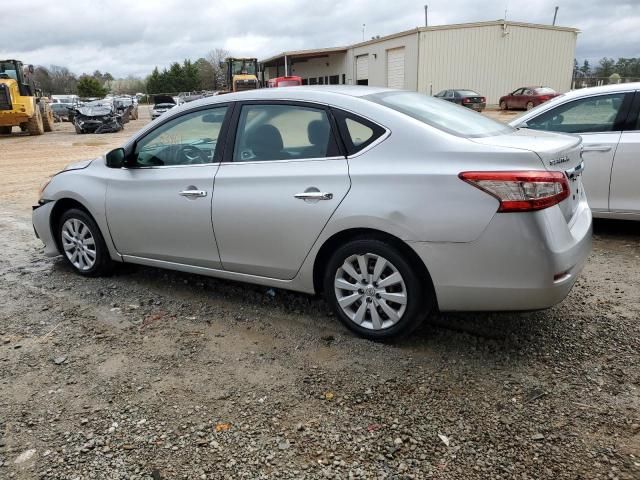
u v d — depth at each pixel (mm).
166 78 83688
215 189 3787
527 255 2883
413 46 33375
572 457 2416
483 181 2896
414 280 3186
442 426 2650
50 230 4973
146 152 4270
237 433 2645
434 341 3467
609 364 3152
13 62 23469
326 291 3557
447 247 3004
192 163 3992
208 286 4535
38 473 2406
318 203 3344
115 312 4070
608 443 2500
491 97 34188
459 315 3814
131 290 4496
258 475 2367
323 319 3846
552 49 34406
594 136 5430
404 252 3184
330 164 3357
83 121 25438
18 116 23062
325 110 3451
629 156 5227
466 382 3008
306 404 2855
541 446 2490
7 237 6336
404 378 3062
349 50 41500
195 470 2406
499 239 2896
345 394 2932
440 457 2443
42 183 10758
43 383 3125
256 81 34250
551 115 5766
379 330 3391
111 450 2545
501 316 3785
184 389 3027
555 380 3008
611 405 2773
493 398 2857
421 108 3537
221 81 74562
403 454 2467
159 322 3885
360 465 2410
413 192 3057
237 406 2855
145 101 83375
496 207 2879
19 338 3684
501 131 3557
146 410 2842
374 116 3287
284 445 2549
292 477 2352
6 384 3121
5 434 2676
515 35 33375
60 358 3398
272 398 2918
